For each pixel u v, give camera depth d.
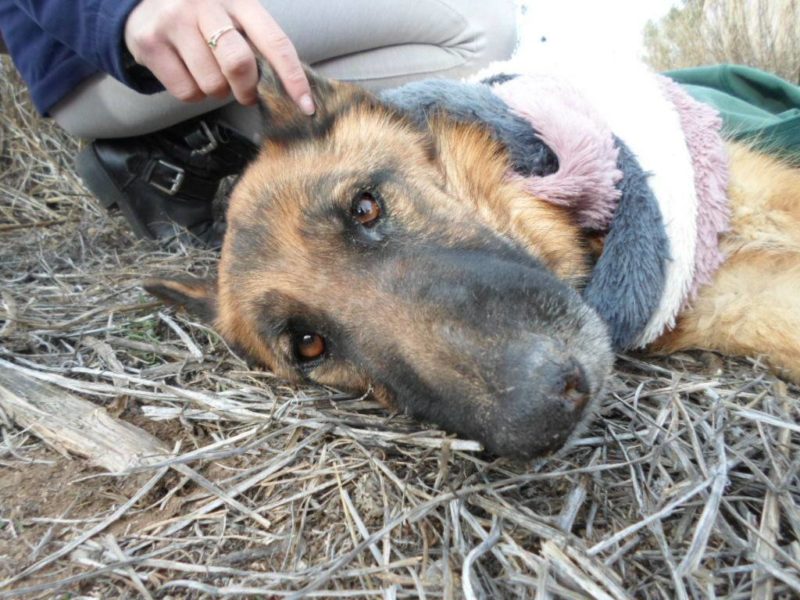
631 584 0.25
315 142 0.42
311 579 0.27
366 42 0.68
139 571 0.29
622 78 0.43
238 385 0.43
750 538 0.26
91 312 0.52
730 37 0.93
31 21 0.60
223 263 0.44
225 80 0.44
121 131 0.67
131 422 0.40
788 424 0.32
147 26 0.43
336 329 0.36
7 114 0.98
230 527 0.31
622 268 0.38
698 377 0.39
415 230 0.37
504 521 0.28
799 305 0.39
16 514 0.33
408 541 0.28
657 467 0.31
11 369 0.44
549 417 0.29
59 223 0.84
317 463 0.34
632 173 0.39
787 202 0.43
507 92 0.45
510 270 0.34
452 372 0.31
